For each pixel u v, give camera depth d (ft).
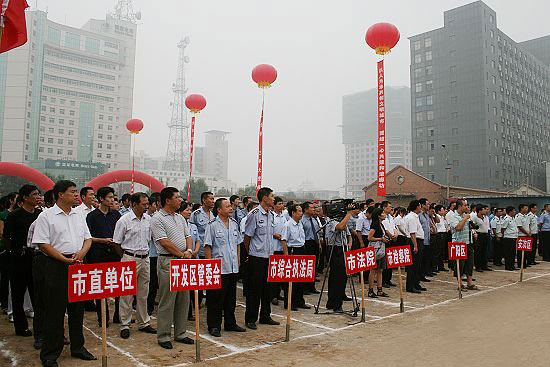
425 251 34.88
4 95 211.00
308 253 29.35
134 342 17.90
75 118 238.27
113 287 14.92
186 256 17.53
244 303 26.96
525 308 23.97
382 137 29.73
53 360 14.90
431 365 15.21
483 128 185.98
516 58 214.69
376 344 17.74
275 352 16.71
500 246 42.24
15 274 18.17
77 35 239.91
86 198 20.57
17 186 155.02
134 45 267.39
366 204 33.86
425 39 206.39
